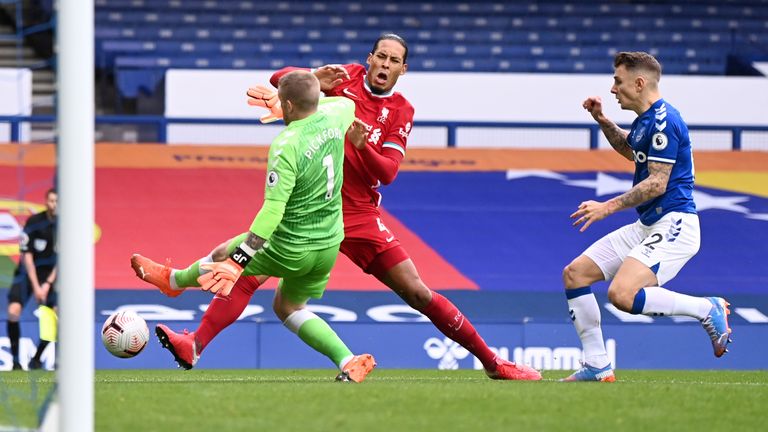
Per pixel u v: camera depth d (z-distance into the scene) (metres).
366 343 37.03
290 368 36.34
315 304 41.66
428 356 37.16
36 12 66.88
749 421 16.59
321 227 22.12
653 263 22.95
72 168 14.08
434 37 72.19
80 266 14.05
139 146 56.91
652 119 22.88
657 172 22.69
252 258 21.22
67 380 14.02
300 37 71.44
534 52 71.69
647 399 18.52
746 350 38.31
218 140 57.00
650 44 72.38
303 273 22.55
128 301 41.41
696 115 57.91
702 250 49.59
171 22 70.94
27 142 52.03
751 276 47.53
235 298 23.45
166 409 16.97
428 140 57.38
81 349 14.05
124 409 17.00
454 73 57.66
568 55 71.69
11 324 34.31
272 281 43.31
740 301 44.75
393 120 24.34
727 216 52.72
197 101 56.94
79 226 14.07
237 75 57.00
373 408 17.08
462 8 73.44
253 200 52.84
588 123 57.38
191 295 42.16
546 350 37.47
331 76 23.89
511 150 58.06
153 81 62.66
